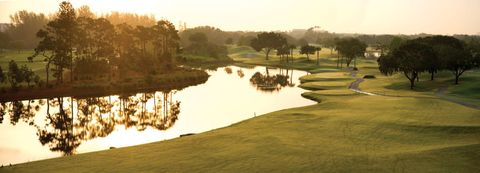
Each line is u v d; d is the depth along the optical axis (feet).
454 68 295.28
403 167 100.89
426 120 157.79
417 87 294.46
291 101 261.24
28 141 167.43
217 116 213.66
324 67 556.51
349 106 205.98
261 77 439.22
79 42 356.38
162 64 451.94
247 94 300.61
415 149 118.21
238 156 116.16
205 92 313.73
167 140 143.43
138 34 450.71
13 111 233.14
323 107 209.77
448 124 146.41
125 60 403.13
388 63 305.12
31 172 106.93
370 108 195.31
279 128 155.43
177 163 111.34
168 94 301.02
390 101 215.72
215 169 104.78
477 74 347.15
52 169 109.19
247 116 211.61
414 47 285.43
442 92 262.26
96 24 392.27
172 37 517.96
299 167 104.17
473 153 107.96
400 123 154.51
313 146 125.49
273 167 104.83
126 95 293.43
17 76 276.00
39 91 283.18
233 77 436.35
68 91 293.84
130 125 199.00
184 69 442.09
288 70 540.52
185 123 198.29
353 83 338.54
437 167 99.66
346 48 554.05
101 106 252.83
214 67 579.89
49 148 156.04
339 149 121.39
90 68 349.82
